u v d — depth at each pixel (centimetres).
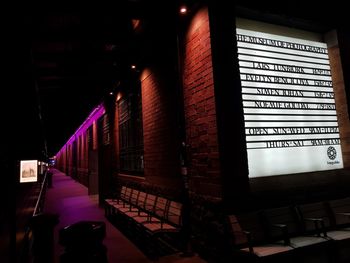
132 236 657
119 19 618
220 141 452
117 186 1145
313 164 531
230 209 441
